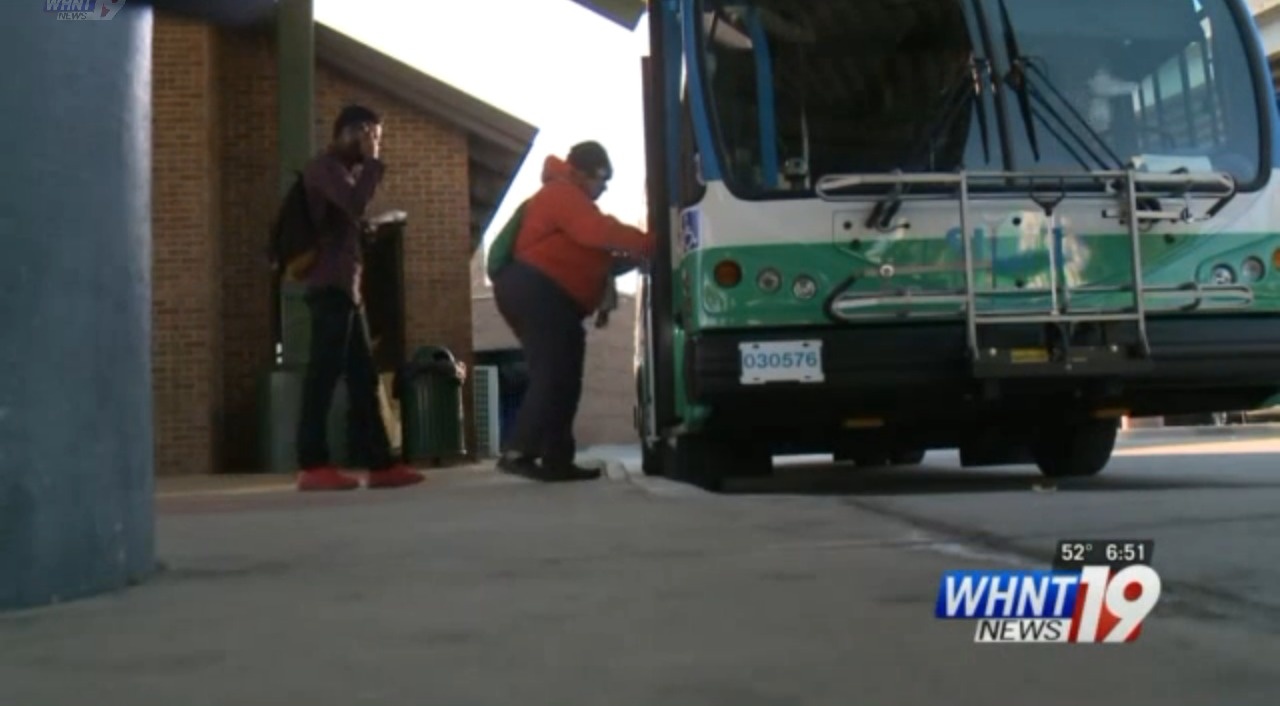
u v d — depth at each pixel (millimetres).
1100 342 5973
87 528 3145
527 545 3965
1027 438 7371
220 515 5395
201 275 11812
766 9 6375
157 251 11758
